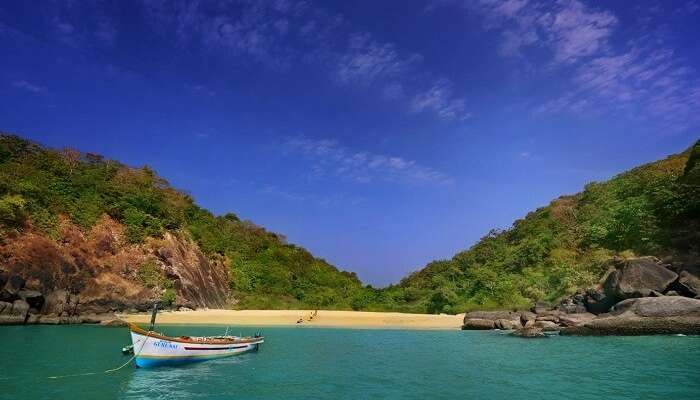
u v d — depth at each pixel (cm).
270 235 8669
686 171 5222
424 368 2277
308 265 8531
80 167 5794
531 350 2800
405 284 8319
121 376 2022
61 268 4488
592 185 7275
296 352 2861
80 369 2136
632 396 1648
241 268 7044
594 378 1948
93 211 5228
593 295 4006
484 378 2016
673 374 1986
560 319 3906
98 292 4662
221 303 6266
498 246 7381
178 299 5362
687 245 4300
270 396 1714
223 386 1873
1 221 4272
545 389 1791
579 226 6294
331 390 1816
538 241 6303
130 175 6369
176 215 6325
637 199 5528
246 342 2811
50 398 1636
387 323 5012
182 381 1962
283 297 7038
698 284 3488
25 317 3959
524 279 5769
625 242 5150
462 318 5384
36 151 5516
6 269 4066
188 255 6088
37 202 4750
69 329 3772
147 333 2167
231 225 7919
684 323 3112
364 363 2434
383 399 1669
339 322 5109
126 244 5312
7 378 1925
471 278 6625
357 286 8562
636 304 3384
